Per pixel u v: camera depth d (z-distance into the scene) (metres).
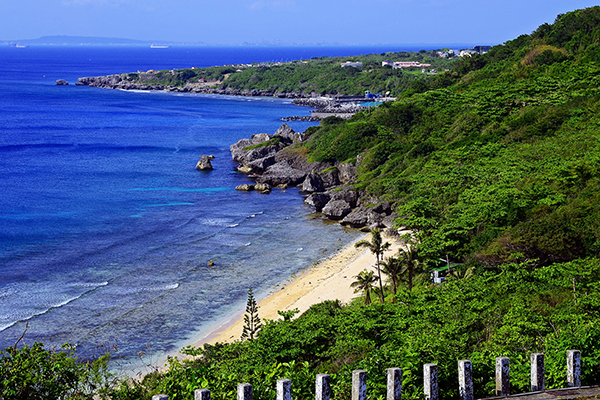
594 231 55.59
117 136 189.88
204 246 85.69
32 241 84.44
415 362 16.28
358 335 38.75
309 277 73.56
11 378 15.20
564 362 15.83
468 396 13.65
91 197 112.88
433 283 61.62
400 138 138.62
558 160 83.38
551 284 46.97
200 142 182.00
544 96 125.94
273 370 16.66
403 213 81.06
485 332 36.28
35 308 61.09
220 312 62.19
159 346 53.75
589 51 148.62
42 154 156.00
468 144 112.50
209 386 16.83
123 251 81.81
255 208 109.94
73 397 17.33
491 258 58.72
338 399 15.55
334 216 103.25
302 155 141.88
